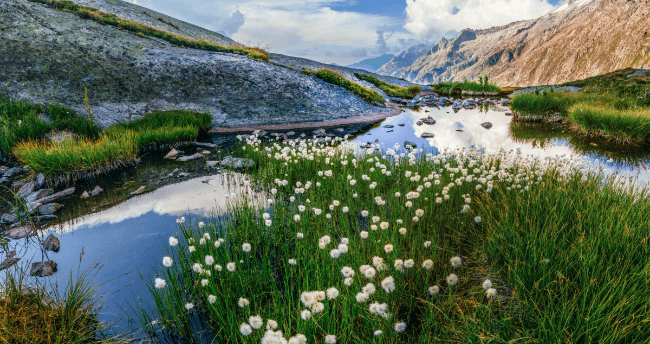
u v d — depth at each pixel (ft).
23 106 45.80
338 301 12.52
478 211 19.30
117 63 69.31
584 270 11.17
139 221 23.56
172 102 65.10
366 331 11.68
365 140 51.62
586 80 119.24
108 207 26.37
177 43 98.89
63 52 65.46
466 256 16.02
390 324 10.94
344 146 38.01
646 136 43.65
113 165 36.32
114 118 54.08
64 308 13.09
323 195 25.89
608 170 31.22
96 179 33.40
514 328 10.80
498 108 89.92
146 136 43.47
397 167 31.83
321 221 20.15
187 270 15.92
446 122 68.33
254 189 29.27
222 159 40.68
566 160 26.20
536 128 58.65
